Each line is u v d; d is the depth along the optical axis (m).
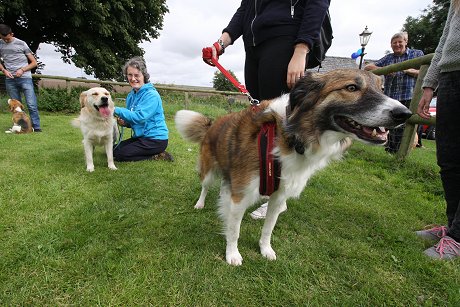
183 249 2.06
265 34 2.37
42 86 12.01
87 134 3.61
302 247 2.21
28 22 16.02
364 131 1.62
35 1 14.94
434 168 4.41
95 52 16.70
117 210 2.57
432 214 2.98
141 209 2.65
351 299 1.70
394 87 5.58
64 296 1.58
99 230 2.21
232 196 1.93
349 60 23.22
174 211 2.67
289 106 1.73
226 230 2.03
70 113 10.10
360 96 1.60
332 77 1.67
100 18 15.58
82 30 16.84
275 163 1.73
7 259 1.81
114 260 1.87
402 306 1.70
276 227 2.50
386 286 1.84
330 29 2.48
